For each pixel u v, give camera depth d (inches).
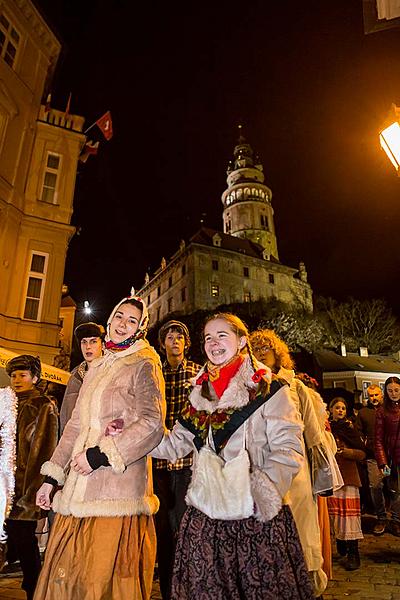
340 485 130.4
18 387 151.3
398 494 205.5
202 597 74.2
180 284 2218.3
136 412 93.2
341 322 2244.1
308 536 119.0
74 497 86.4
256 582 73.8
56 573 81.4
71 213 593.3
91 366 105.0
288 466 79.4
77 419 100.7
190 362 161.8
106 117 669.9
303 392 133.8
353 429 203.0
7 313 518.6
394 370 1806.1
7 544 135.6
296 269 2449.6
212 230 2447.1
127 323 104.9
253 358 91.7
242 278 2235.5
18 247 545.6
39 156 589.0
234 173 2923.2
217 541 78.2
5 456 128.2
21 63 584.1
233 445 83.3
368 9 168.9
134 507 87.5
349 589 153.9
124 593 81.3
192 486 83.7
